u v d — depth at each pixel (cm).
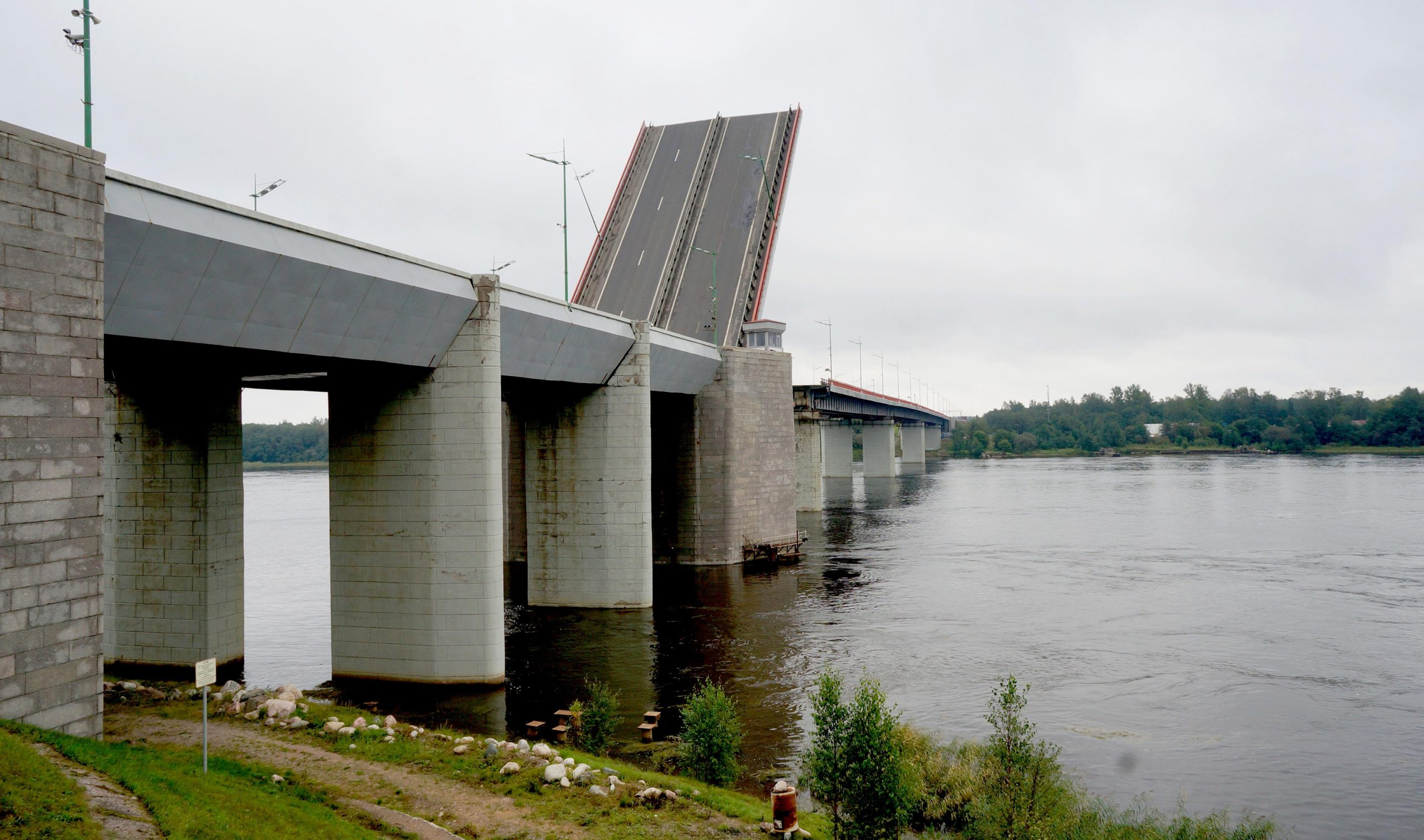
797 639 4197
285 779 2044
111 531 3422
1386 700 3312
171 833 1398
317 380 4203
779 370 6875
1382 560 6475
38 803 1360
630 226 8188
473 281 3316
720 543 6347
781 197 7912
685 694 3309
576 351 4356
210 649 3328
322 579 5969
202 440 3328
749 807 2125
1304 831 2292
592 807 2011
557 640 4162
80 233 1950
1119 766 2700
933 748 2589
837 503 11538
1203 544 7375
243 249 2470
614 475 4906
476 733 2783
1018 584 5641
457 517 3309
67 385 1909
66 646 1888
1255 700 3312
